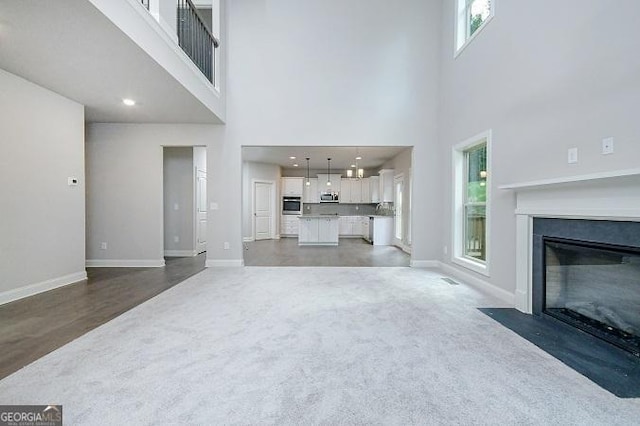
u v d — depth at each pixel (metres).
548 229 2.72
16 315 2.85
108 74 3.28
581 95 2.36
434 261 5.32
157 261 5.24
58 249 3.87
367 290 3.74
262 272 4.79
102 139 5.16
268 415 1.47
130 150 5.17
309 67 5.27
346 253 6.93
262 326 2.58
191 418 1.45
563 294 2.69
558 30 2.57
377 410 1.51
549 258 2.75
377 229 8.51
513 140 3.18
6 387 1.69
